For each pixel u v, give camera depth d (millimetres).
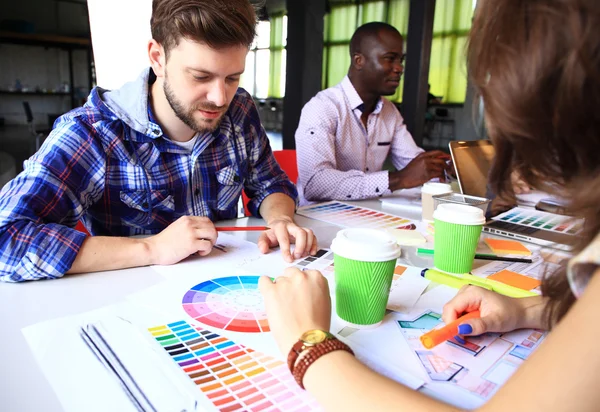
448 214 850
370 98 2023
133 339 594
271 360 557
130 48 3344
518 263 959
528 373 354
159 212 1177
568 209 409
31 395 473
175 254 869
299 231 994
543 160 389
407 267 904
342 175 1663
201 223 932
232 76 978
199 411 456
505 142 410
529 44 347
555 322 465
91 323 633
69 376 509
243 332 622
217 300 721
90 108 1047
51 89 3508
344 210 1396
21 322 634
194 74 938
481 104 414
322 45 3893
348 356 473
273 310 545
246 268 869
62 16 3365
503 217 1271
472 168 1345
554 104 348
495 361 574
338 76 9039
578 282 375
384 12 8078
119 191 1099
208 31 883
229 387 498
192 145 1163
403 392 424
